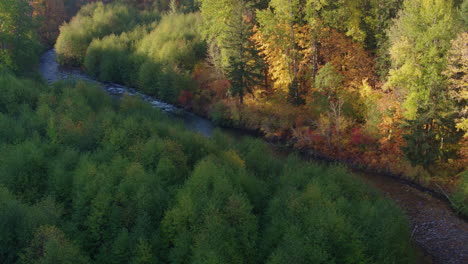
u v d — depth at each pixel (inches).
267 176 1138.7
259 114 1732.3
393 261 739.4
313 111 1584.6
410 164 1259.2
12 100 1565.0
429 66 1253.1
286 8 1635.1
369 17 1644.9
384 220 812.6
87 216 864.3
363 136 1395.2
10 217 803.4
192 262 714.2
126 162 1067.3
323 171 1173.1
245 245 780.6
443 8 1256.8
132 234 797.2
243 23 1685.5
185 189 920.3
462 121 1185.4
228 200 864.9
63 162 1093.8
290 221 818.8
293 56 1680.6
